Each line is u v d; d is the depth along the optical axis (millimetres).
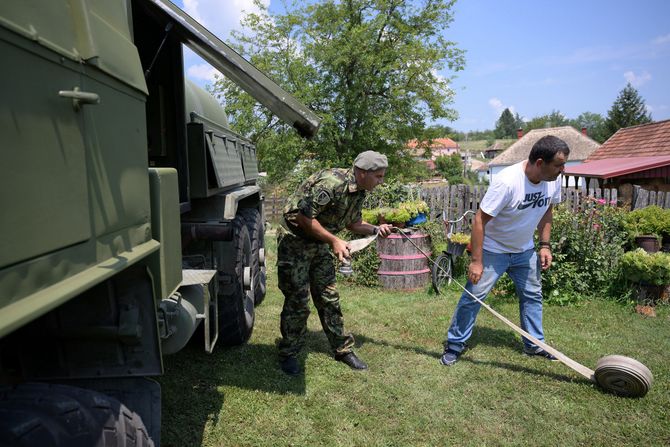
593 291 5930
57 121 1106
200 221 3605
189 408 3002
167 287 1784
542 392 3309
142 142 1628
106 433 1448
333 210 3367
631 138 20234
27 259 981
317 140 17797
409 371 3623
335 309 3674
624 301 5652
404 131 18344
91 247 1252
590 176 14766
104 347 1679
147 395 1815
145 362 1681
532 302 3912
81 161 1211
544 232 3982
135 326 1607
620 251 6062
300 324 3543
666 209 7445
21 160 969
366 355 3924
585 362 3828
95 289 1611
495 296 5836
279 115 3205
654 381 3467
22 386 1429
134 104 1575
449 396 3246
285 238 3453
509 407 3111
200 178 3371
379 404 3119
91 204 1255
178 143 3201
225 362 3729
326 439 2721
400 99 17703
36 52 1036
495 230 3707
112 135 1398
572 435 2805
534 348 3939
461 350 3820
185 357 3816
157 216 1722
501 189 3465
